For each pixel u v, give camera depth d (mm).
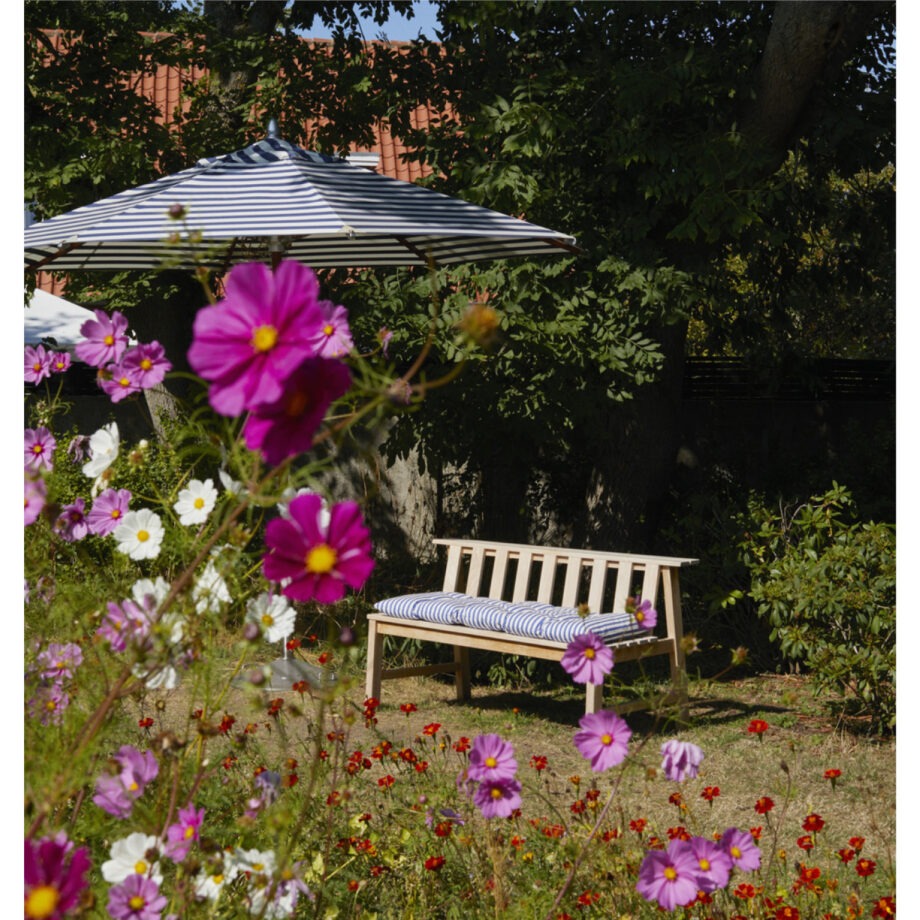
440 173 8547
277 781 2379
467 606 6352
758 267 9055
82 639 2129
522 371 7785
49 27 9211
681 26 8102
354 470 9797
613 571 8742
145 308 9641
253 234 4895
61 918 1444
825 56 7457
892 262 9078
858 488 8266
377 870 3135
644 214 7711
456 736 5934
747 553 7023
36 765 1850
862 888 3652
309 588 1609
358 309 7977
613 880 2879
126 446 2590
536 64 8203
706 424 9641
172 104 15984
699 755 2371
